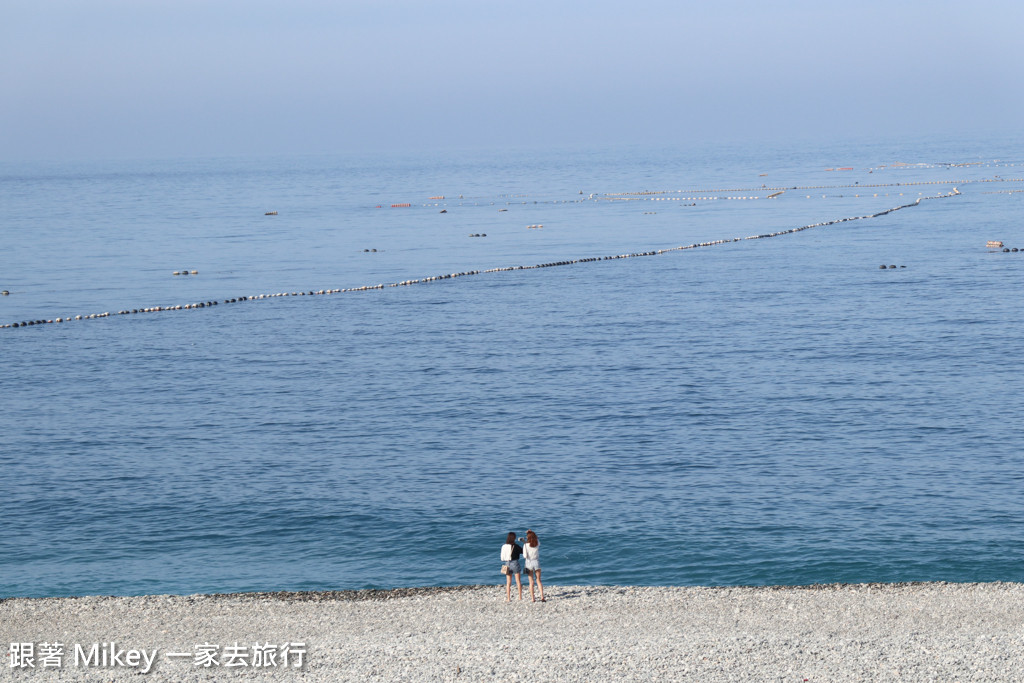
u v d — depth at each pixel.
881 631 53.34
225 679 48.09
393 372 151.50
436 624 56.31
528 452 106.75
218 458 106.12
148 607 60.34
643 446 108.00
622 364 153.50
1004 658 48.75
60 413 128.62
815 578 71.44
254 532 83.19
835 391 131.75
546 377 145.50
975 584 63.00
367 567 75.25
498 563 75.50
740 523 82.56
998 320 179.12
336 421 122.06
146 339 182.62
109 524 85.44
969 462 99.25
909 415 118.62
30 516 87.75
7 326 197.12
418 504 89.44
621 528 81.94
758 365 150.00
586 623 55.97
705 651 50.38
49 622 57.50
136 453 108.75
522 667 48.75
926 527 80.94
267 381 146.75
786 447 106.31
